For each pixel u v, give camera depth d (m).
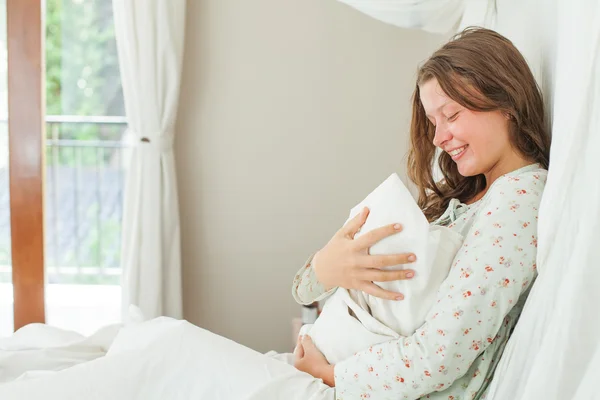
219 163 2.87
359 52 2.82
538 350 0.95
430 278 1.11
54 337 1.93
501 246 1.04
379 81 2.83
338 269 1.16
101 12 2.88
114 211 3.08
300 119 2.85
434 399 1.10
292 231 2.89
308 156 2.86
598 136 0.87
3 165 2.81
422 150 1.42
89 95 2.95
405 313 1.11
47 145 2.98
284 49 2.83
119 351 1.26
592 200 0.86
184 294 2.92
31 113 2.74
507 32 1.59
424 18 2.04
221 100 2.85
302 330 1.45
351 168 2.86
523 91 1.16
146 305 2.71
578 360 0.84
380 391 1.08
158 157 2.72
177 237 2.78
